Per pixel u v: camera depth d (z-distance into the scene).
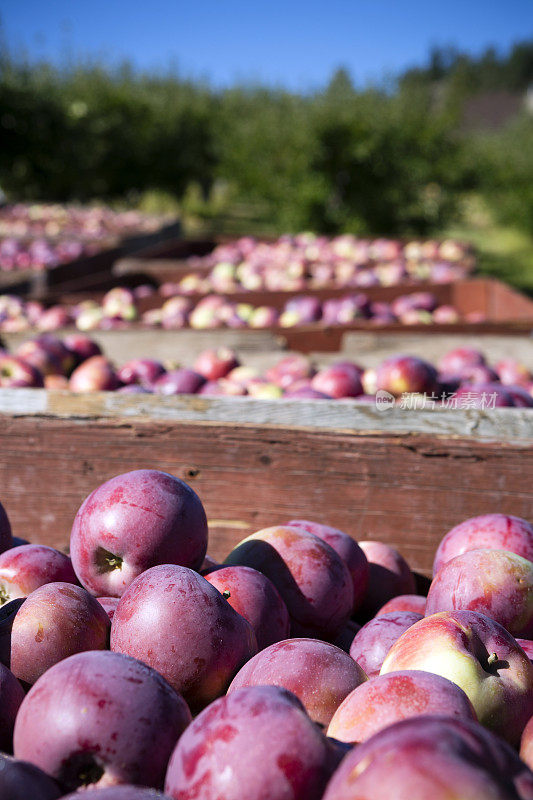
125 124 21.19
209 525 1.95
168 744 0.96
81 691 0.95
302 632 1.48
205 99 24.34
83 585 1.47
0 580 1.41
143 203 23.61
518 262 16.70
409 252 9.11
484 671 1.12
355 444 1.89
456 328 4.14
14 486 1.98
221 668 1.16
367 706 1.00
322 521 1.92
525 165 22.44
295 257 8.06
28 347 3.59
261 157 15.79
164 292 6.32
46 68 20.52
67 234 9.68
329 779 0.85
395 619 1.48
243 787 0.82
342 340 4.16
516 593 1.35
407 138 15.21
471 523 1.67
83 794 0.83
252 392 3.21
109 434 1.95
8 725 1.04
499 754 0.75
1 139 18.39
